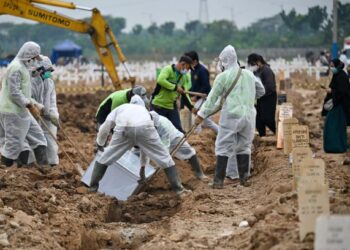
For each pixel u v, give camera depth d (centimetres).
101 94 6053
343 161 2738
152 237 1975
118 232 1998
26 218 1898
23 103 2614
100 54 4800
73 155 3166
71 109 5062
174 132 2572
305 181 1709
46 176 2575
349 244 1223
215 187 2484
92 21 4766
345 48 7106
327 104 3052
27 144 2698
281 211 1834
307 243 1503
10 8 4519
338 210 1731
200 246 1784
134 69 8438
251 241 1670
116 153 2331
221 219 2069
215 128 3198
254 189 2445
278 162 2644
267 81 3291
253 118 2491
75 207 2147
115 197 2380
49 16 4641
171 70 2938
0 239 1741
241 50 13425
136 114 2312
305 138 2281
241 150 2509
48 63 2772
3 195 2059
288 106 2948
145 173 2503
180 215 2156
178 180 2352
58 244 1817
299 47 14912
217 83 2453
